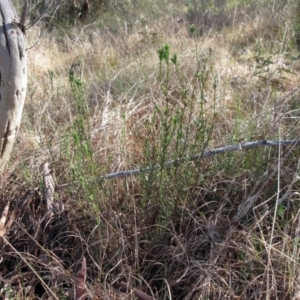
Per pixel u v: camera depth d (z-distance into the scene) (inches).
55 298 68.0
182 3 242.5
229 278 70.2
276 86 137.5
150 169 78.8
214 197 89.0
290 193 81.6
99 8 262.1
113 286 71.9
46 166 99.4
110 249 77.7
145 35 192.7
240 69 152.4
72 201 88.4
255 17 201.0
